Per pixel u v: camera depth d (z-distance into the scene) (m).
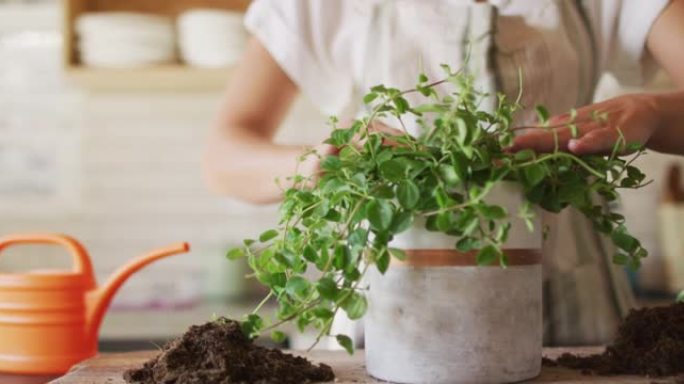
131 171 3.11
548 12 1.28
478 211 0.74
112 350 2.45
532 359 0.83
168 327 2.57
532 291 0.83
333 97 1.39
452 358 0.79
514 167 0.78
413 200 0.75
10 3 3.13
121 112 3.11
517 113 1.25
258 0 1.40
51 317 1.06
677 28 1.24
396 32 1.31
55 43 3.13
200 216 3.10
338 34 1.35
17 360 1.06
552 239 1.26
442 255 0.79
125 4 2.97
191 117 3.09
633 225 3.01
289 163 1.15
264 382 0.80
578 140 0.82
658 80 2.64
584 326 1.26
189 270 3.07
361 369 0.91
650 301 2.73
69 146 3.13
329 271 0.81
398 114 0.82
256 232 3.08
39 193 3.13
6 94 3.13
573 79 1.29
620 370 0.87
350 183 0.77
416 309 0.80
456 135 0.77
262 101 1.39
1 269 3.09
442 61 1.28
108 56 2.67
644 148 0.88
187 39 2.71
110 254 3.11
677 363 0.85
